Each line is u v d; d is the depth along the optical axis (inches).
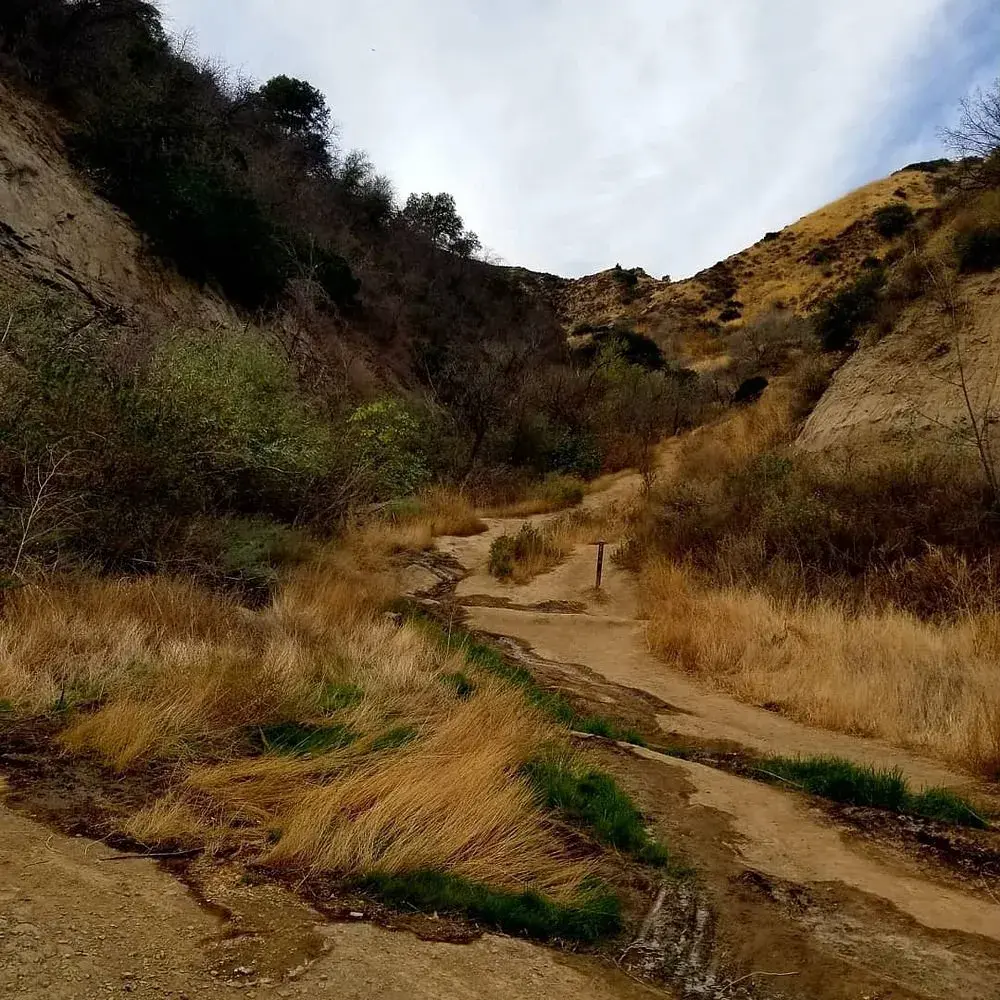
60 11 645.9
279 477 404.8
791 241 2137.1
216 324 628.7
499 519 660.7
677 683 297.4
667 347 1795.0
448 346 1044.5
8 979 75.7
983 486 381.7
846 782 184.2
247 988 80.8
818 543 389.7
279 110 1143.6
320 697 191.8
